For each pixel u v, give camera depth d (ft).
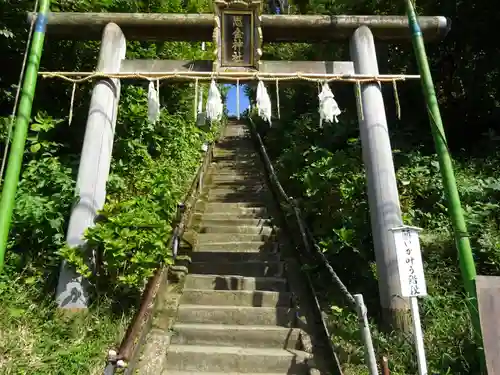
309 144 31.96
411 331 16.85
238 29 20.17
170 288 20.49
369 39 20.68
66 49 25.50
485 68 30.07
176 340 17.53
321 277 20.84
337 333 17.17
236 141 54.13
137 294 18.04
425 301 17.52
